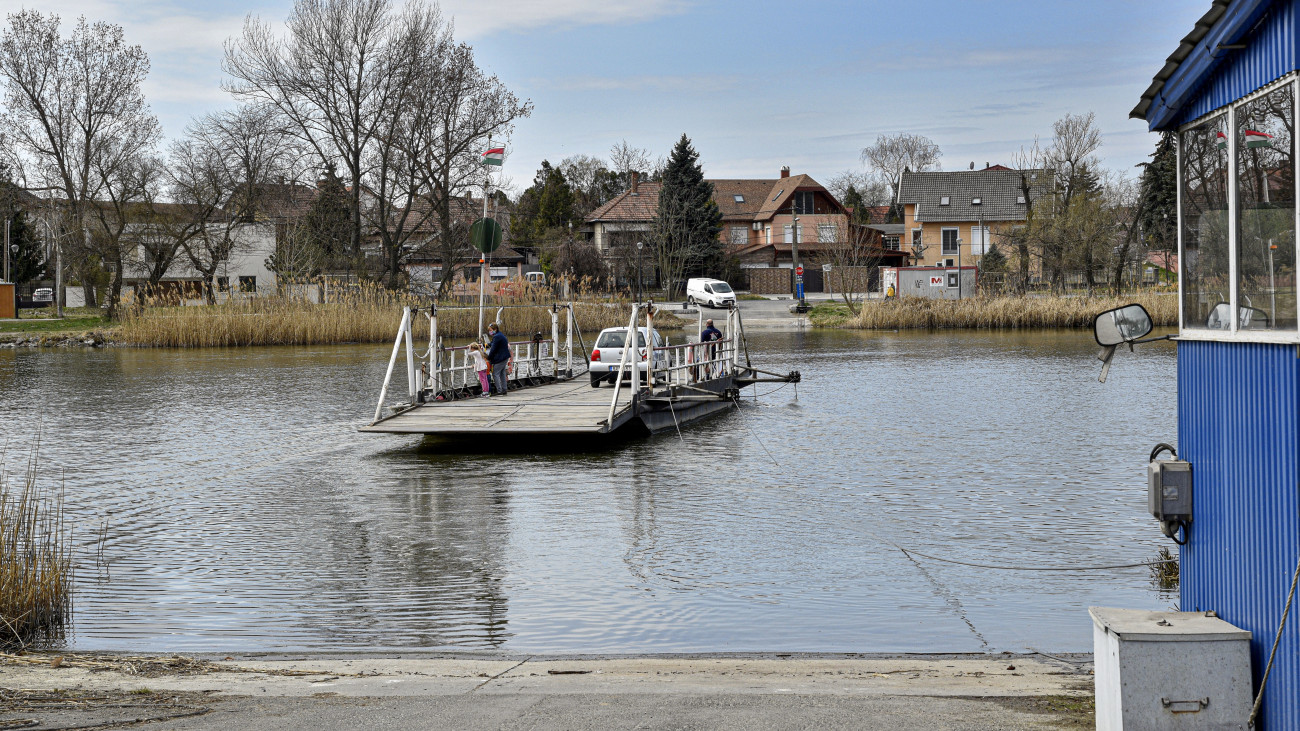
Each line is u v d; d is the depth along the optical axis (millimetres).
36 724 5699
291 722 5691
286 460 18625
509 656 8188
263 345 49406
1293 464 4547
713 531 12945
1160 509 5684
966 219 91625
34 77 58312
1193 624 5012
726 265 87812
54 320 60562
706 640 8781
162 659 7898
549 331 51500
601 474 17016
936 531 12922
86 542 12547
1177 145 5820
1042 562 11422
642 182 100000
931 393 28406
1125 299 54531
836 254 80125
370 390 30469
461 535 12773
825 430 22016
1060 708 5871
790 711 5809
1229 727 4816
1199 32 5156
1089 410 24312
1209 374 5441
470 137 59156
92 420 24250
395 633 8969
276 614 9570
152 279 63219
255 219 65312
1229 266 5184
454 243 62156
